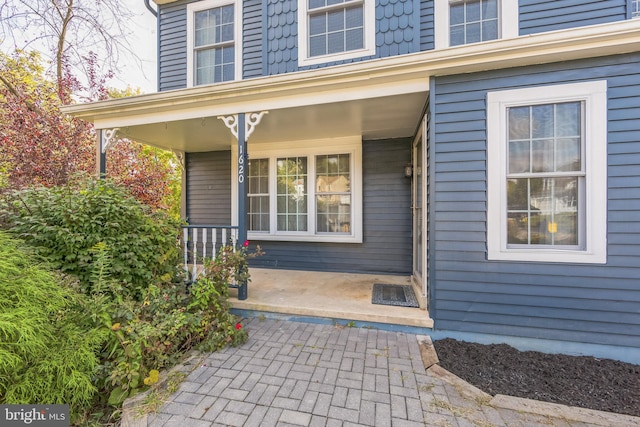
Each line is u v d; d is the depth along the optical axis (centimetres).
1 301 164
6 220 272
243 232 354
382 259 479
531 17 329
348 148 479
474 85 277
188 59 488
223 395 193
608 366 234
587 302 250
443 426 167
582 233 254
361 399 190
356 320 307
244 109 356
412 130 437
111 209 290
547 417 174
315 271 502
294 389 201
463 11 354
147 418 172
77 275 261
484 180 275
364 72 293
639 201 238
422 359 241
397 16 362
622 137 242
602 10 312
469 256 278
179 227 373
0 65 568
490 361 242
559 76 256
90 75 584
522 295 265
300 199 508
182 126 421
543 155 263
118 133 457
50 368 167
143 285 304
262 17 421
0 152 506
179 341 250
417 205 397
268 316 331
